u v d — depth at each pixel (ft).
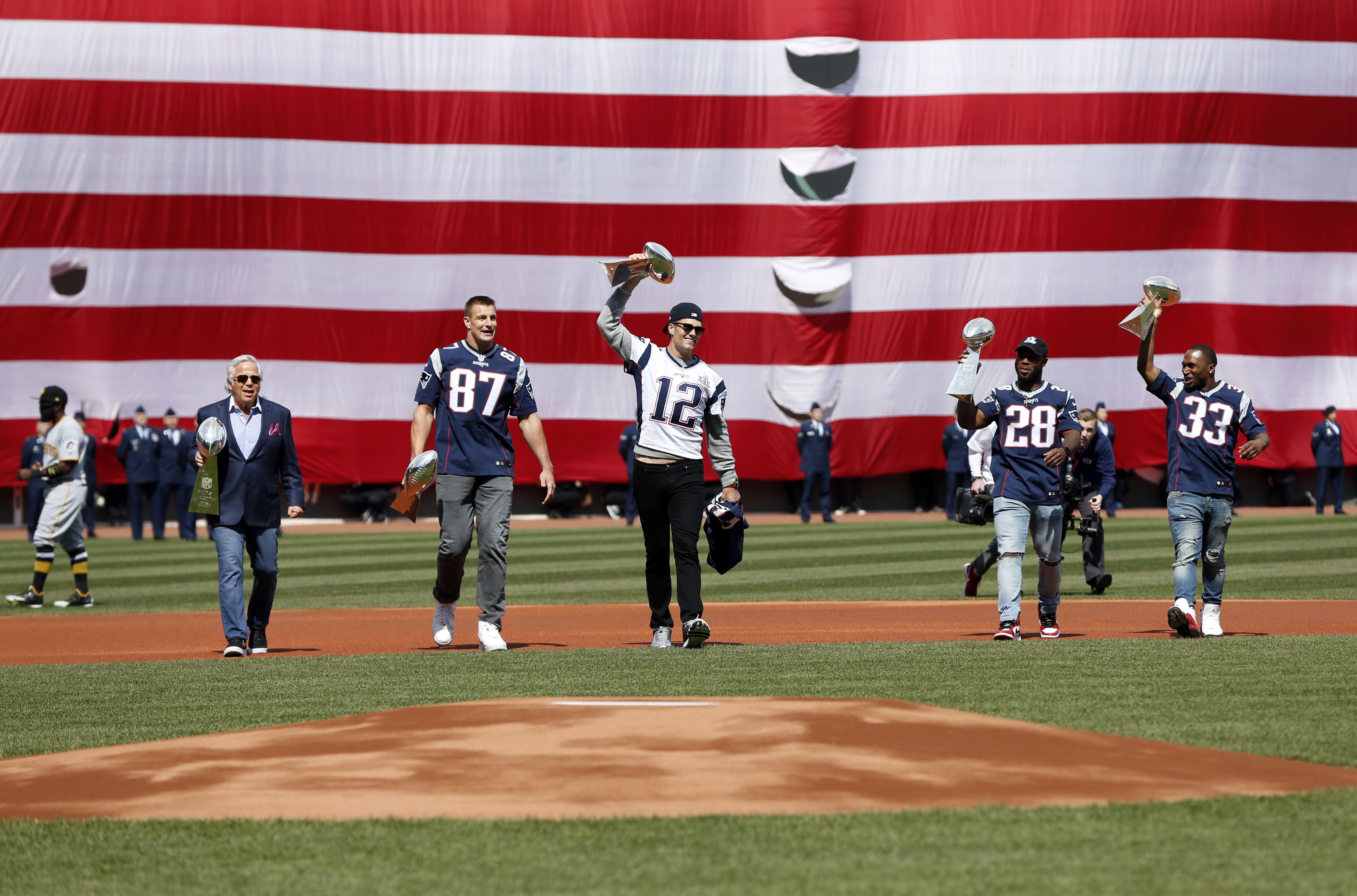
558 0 207.31
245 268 203.00
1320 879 22.72
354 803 28.84
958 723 35.45
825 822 26.58
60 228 199.41
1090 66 208.64
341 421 204.54
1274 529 146.61
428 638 70.33
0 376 198.29
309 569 121.60
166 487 172.45
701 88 208.44
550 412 207.62
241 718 41.91
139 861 25.20
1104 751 32.73
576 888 22.90
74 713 44.19
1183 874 23.04
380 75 205.26
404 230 205.77
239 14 201.98
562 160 207.72
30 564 132.98
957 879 22.91
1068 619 74.84
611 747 32.96
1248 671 48.44
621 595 95.66
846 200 208.74
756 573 110.22
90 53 199.62
